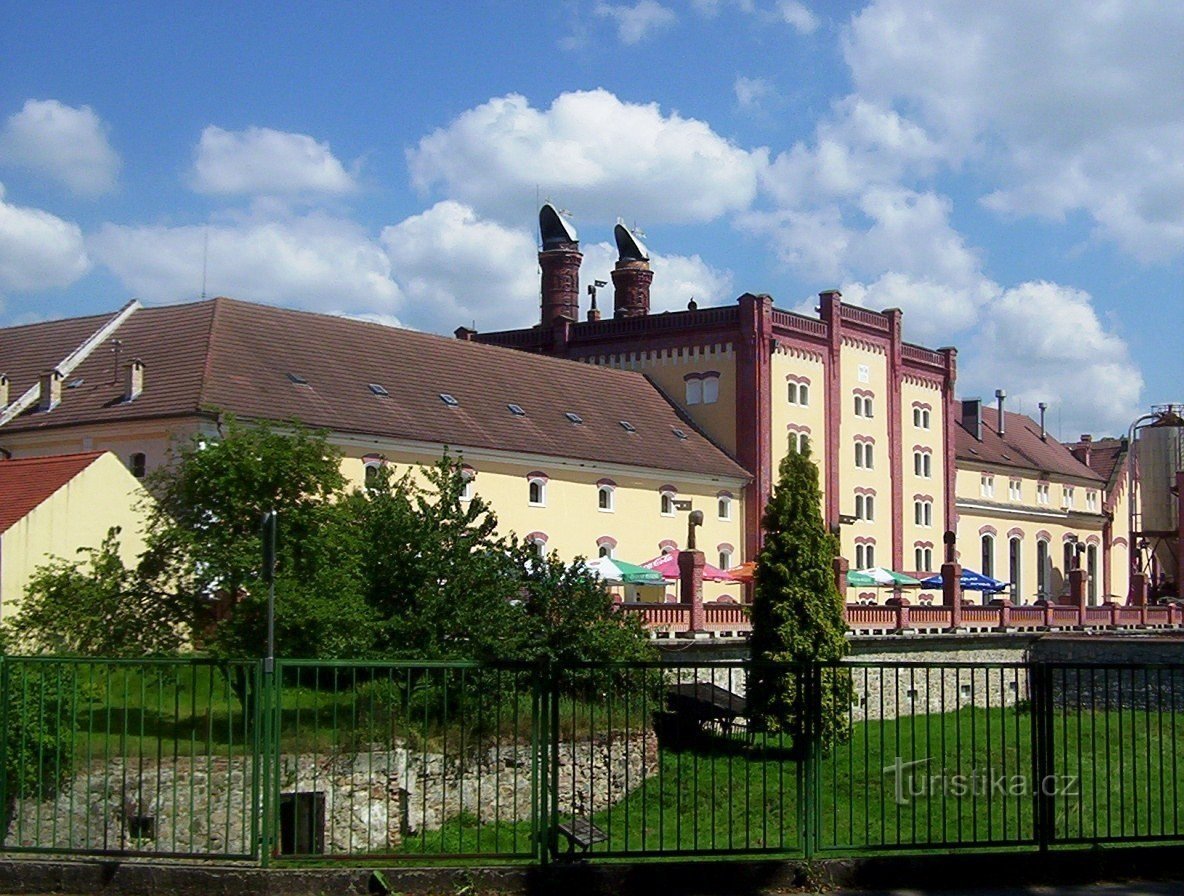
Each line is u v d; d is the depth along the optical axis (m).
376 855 15.18
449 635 29.17
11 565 31.77
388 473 31.28
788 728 18.78
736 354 64.31
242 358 47.38
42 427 45.59
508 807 23.84
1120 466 96.50
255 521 27.36
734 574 52.62
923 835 21.50
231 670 25.33
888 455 72.06
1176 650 53.19
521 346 72.50
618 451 57.34
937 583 63.69
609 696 17.25
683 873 15.34
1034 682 16.67
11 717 18.91
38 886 15.03
